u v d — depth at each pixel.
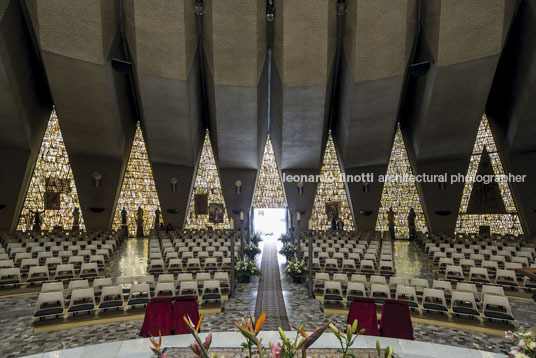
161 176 22.78
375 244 15.23
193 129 20.22
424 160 21.50
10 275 9.98
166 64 16.09
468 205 21.34
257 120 19.69
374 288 8.55
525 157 18.69
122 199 22.69
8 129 16.98
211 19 15.59
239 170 23.97
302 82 17.38
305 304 9.45
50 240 14.77
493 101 19.95
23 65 15.69
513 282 9.86
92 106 17.19
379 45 15.80
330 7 15.67
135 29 15.07
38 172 19.70
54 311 7.31
